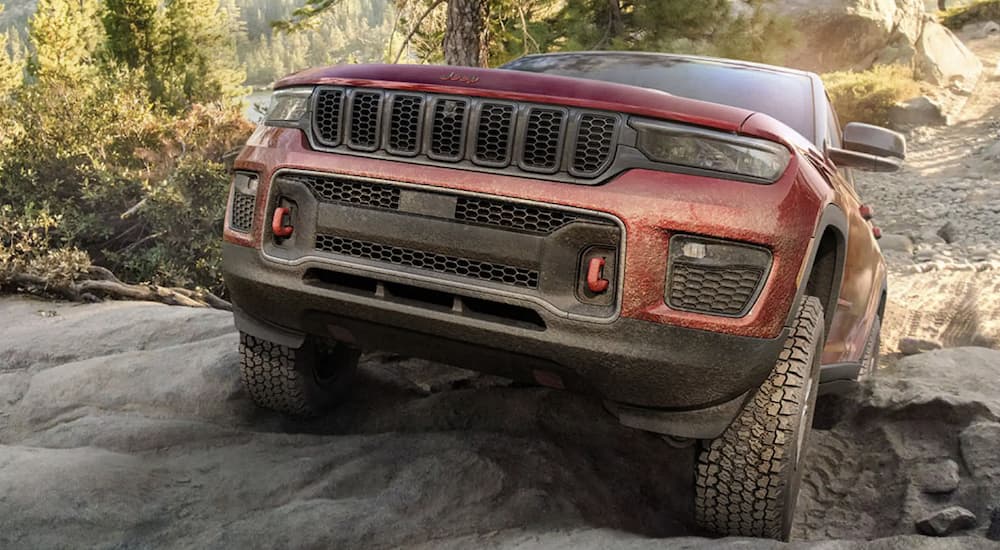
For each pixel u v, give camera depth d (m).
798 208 2.43
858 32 25.72
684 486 3.37
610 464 3.37
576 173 2.42
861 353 4.34
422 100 2.56
